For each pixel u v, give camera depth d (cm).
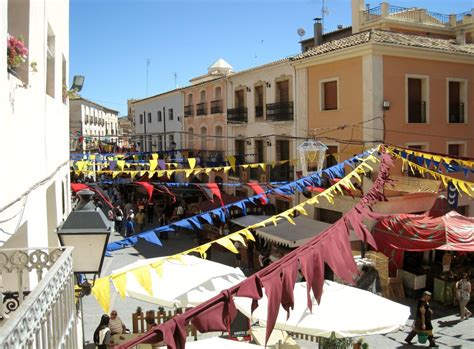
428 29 2661
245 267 1966
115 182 1628
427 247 1505
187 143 3672
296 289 927
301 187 995
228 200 2364
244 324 1093
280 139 2492
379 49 1947
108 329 995
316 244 388
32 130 579
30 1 562
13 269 435
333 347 911
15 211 479
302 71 2303
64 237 471
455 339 1291
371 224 1695
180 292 930
